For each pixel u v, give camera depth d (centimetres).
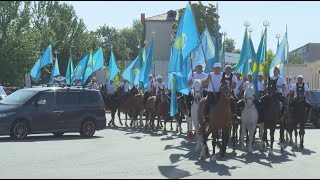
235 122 1619
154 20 7250
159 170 1229
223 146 1478
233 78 1520
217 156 1520
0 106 2002
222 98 1388
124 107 2814
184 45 1719
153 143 1898
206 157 1464
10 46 6862
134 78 3023
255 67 1714
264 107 1625
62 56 9038
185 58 1725
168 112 2361
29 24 7400
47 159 1406
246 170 1262
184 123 3238
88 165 1300
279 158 1520
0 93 3119
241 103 1698
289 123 1858
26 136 2041
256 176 1164
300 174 1203
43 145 1778
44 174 1148
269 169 1285
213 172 1217
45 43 8312
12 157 1440
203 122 1443
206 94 1590
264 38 1986
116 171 1204
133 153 1571
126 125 2838
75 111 2114
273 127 1614
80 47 9288
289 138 2070
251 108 1606
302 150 1755
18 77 6969
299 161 1455
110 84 3031
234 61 6009
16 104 2006
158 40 7188
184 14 1709
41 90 2055
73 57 9069
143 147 1752
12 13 7038
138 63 3019
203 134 1462
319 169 1294
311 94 3025
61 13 9319
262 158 1514
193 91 1625
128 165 1306
